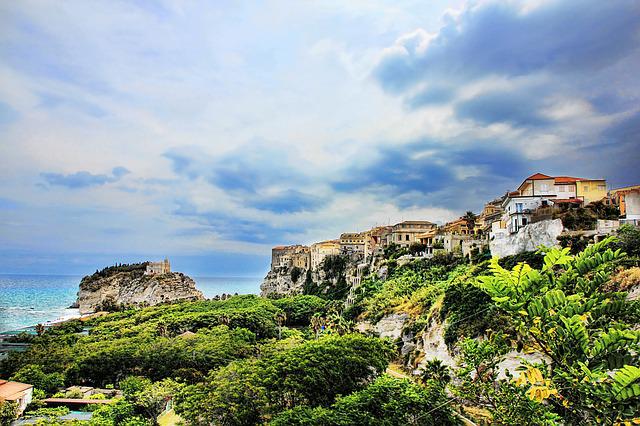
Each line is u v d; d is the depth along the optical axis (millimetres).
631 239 49219
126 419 55938
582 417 14469
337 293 169875
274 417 46062
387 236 164500
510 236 78938
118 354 79000
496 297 14875
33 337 133500
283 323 149375
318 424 42250
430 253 123500
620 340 13062
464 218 130250
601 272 15562
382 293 106750
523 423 17078
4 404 57844
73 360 84500
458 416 46094
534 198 81500
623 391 12039
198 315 118250
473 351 20312
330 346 61094
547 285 14945
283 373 52938
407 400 46812
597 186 86250
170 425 57594
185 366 75438
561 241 65500
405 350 80250
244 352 82000
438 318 71438
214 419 46156
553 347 14719
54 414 61031
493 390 19312
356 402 47125
